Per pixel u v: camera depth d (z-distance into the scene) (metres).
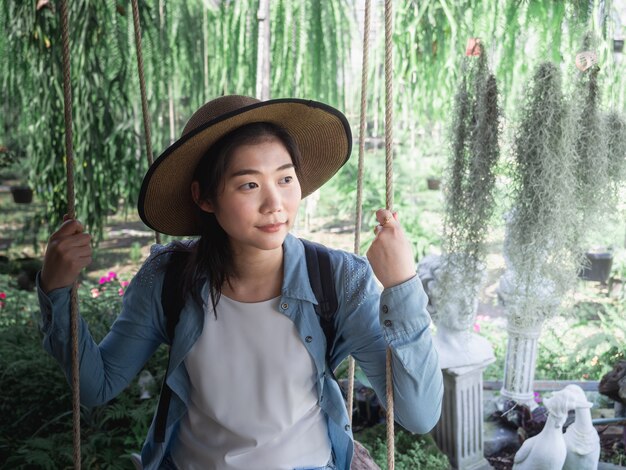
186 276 1.17
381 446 2.89
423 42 3.23
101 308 3.92
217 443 1.17
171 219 1.26
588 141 2.61
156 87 3.72
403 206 5.91
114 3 3.47
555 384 3.41
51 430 3.19
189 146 1.07
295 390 1.16
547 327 3.43
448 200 2.80
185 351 1.17
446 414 2.94
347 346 1.18
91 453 2.89
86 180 4.08
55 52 3.77
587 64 2.52
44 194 4.54
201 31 3.95
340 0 3.41
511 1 2.79
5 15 3.78
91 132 3.93
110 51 3.60
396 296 1.08
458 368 2.82
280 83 3.40
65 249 1.13
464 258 2.75
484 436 3.10
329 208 7.84
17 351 3.46
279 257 1.16
